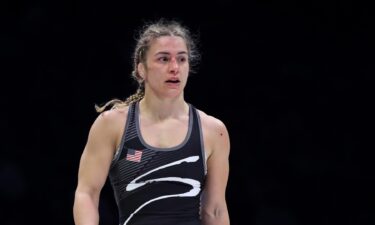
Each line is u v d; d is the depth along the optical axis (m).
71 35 24.20
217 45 24.83
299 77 24.70
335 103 24.61
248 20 25.05
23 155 23.23
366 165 24.14
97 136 10.14
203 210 10.56
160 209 9.88
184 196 9.95
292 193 23.62
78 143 23.58
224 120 24.30
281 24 25.06
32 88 23.81
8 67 23.88
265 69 24.75
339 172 24.02
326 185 23.81
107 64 24.12
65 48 24.14
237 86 24.55
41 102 23.75
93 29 24.30
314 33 25.06
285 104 24.50
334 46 25.00
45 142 23.45
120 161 10.00
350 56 24.95
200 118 10.32
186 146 10.03
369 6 25.52
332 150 24.22
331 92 24.66
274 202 23.34
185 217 9.97
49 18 24.27
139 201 9.89
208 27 24.81
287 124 24.27
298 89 24.59
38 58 24.03
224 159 10.46
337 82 24.75
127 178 9.94
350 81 24.78
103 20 24.33
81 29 24.27
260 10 25.16
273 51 24.89
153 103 10.18
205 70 24.55
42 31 24.14
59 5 24.38
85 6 24.39
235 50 24.83
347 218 23.64
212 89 24.44
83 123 23.73
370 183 23.97
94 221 9.92
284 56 24.92
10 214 22.39
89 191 10.13
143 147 9.95
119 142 10.05
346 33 25.20
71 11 24.36
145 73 10.27
